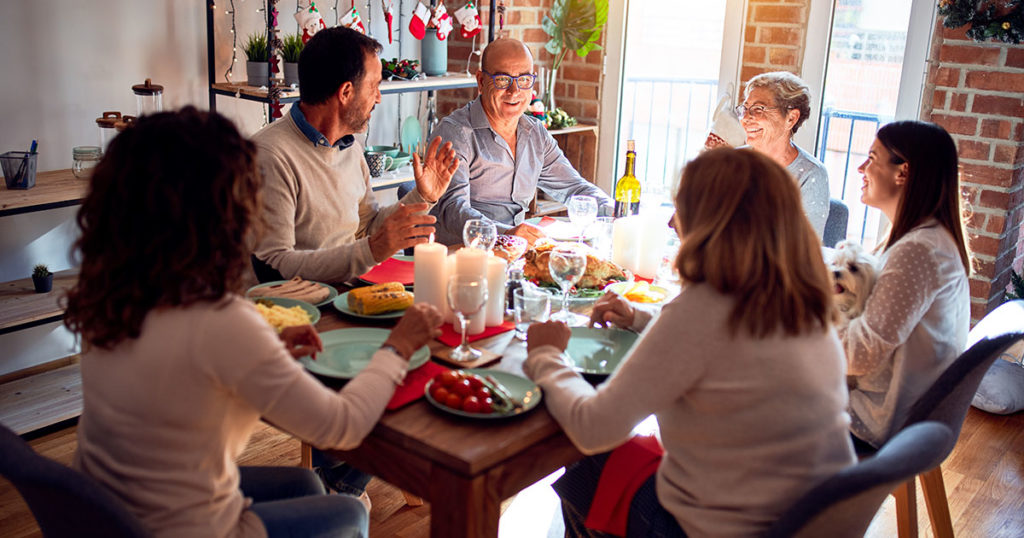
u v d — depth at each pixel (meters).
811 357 1.27
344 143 2.38
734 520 1.31
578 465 1.67
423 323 1.44
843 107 3.88
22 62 2.80
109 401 1.19
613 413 1.30
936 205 1.81
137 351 1.16
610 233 2.41
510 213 3.17
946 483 2.62
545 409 1.44
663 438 1.43
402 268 2.20
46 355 3.08
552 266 1.81
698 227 1.29
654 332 1.30
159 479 1.19
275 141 2.23
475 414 1.37
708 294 1.27
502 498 1.34
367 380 1.34
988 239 3.38
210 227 1.16
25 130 2.86
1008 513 2.48
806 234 1.28
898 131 1.85
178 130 1.15
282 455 2.65
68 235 3.06
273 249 2.18
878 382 1.83
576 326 1.83
